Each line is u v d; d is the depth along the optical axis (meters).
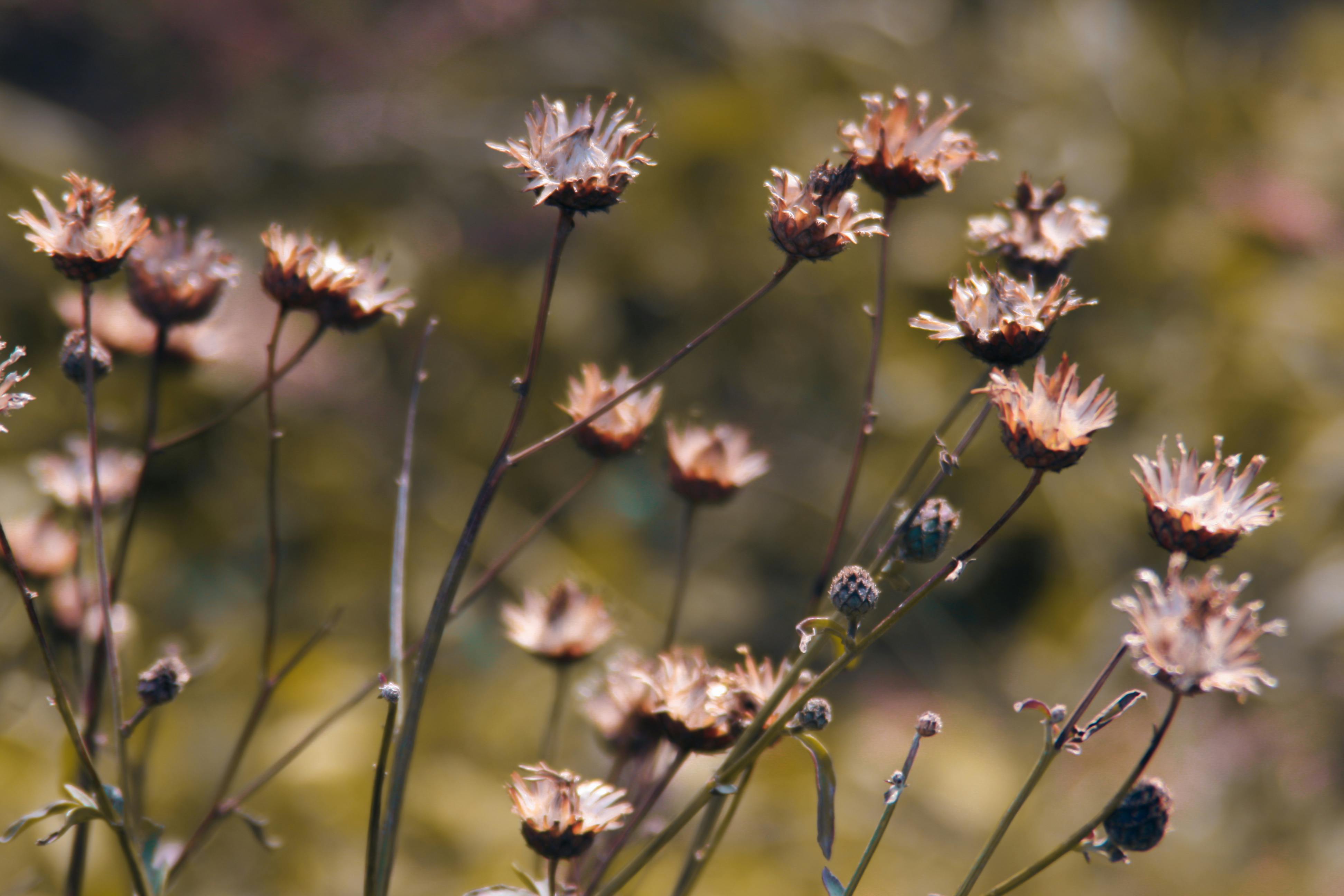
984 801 1.76
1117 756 1.92
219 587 1.83
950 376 2.32
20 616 1.17
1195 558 0.76
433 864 1.37
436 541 1.98
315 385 2.02
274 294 0.82
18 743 1.13
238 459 1.97
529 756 1.57
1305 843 1.81
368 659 1.74
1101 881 1.70
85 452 0.88
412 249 2.30
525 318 2.24
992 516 2.25
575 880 0.81
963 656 2.14
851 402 2.34
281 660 1.53
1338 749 1.92
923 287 2.37
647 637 1.93
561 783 0.77
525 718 1.61
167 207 2.32
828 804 0.77
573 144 0.76
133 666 1.05
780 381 2.37
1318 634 2.04
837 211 0.77
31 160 2.10
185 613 1.75
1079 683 2.06
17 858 1.06
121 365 0.89
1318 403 2.29
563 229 0.77
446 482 2.05
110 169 2.37
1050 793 1.83
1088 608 2.14
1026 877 0.76
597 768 1.18
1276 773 1.90
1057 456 0.75
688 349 0.77
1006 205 0.83
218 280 0.84
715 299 2.39
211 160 2.37
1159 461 0.76
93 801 0.78
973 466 2.28
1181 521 0.76
